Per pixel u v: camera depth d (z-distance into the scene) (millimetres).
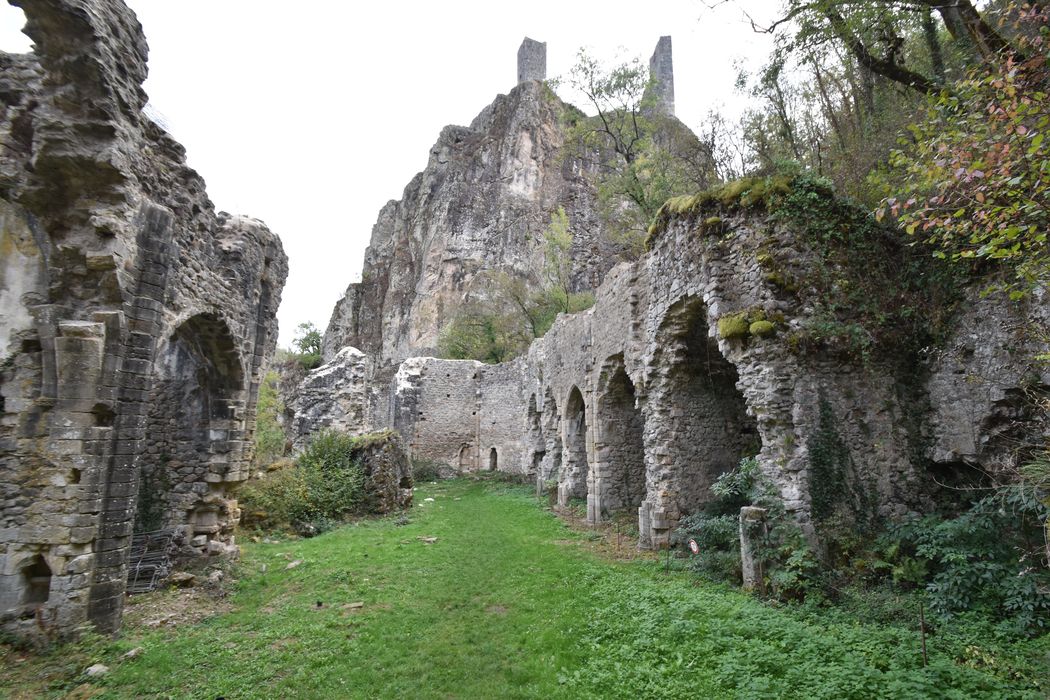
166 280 6941
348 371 22469
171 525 9359
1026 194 4816
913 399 7809
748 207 8570
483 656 5746
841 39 9203
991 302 7051
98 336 6117
